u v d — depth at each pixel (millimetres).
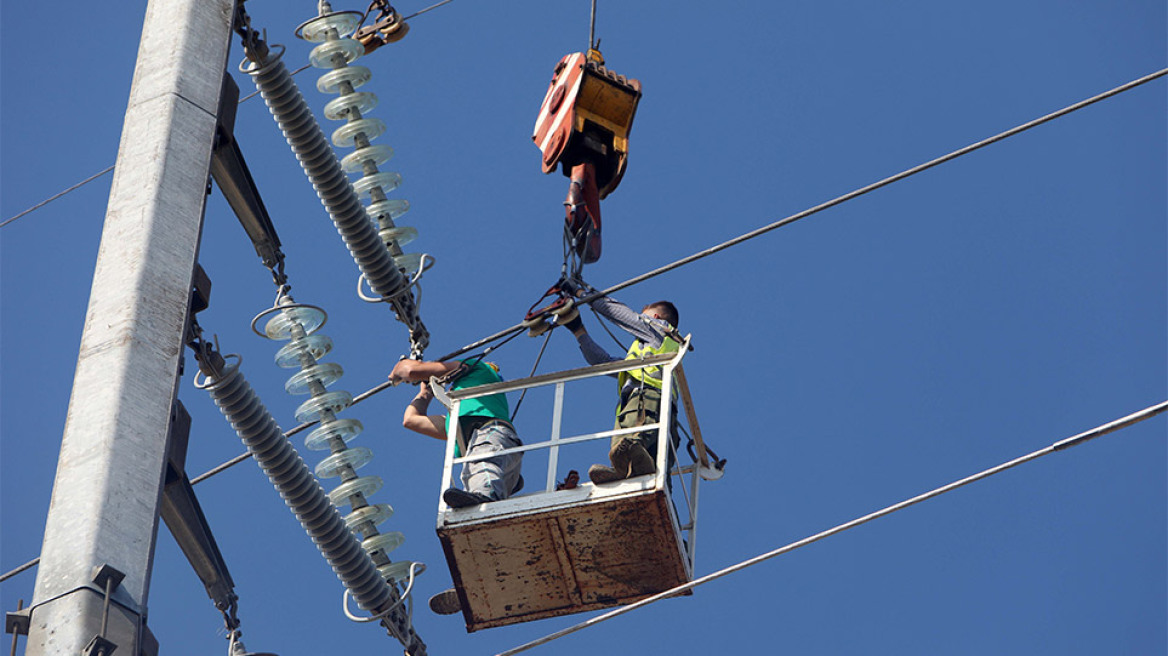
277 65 13820
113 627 7871
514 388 14188
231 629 12062
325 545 13477
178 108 10430
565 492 13359
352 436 14266
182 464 10055
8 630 7785
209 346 12234
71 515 8219
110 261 9492
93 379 8852
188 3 11055
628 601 14070
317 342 13984
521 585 14008
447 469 13766
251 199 12562
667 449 13320
